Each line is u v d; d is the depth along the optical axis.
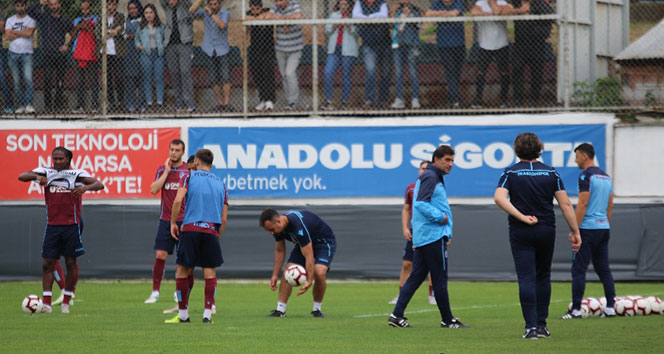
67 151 39.47
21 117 61.00
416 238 32.78
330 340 29.17
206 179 35.00
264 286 56.00
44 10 60.88
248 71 60.81
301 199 59.06
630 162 57.28
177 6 59.84
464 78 58.69
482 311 41.19
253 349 26.78
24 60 60.69
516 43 58.19
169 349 26.78
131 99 60.66
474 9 57.97
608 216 37.62
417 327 33.56
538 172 28.89
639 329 32.56
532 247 29.14
